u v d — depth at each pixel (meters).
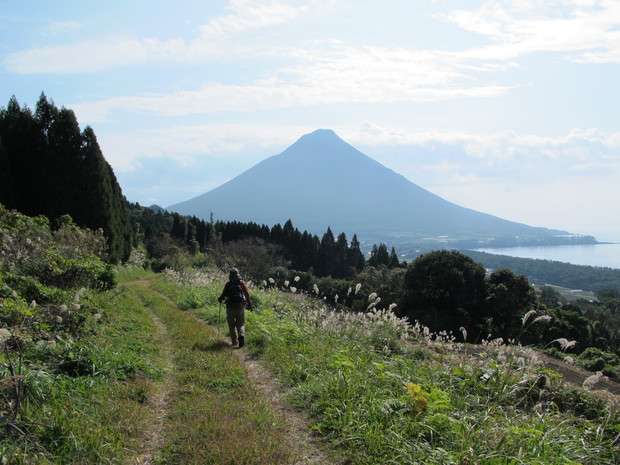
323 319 10.19
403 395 4.95
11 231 12.55
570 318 30.55
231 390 5.62
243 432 4.27
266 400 5.43
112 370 5.82
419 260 37.16
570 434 4.52
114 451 3.78
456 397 5.38
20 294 7.94
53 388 4.59
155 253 52.72
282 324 9.80
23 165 29.56
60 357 5.58
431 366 7.45
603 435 4.74
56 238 15.38
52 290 8.71
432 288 35.31
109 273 14.00
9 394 4.19
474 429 4.34
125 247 37.53
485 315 34.00
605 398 6.34
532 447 4.00
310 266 70.62
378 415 4.66
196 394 5.45
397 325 10.39
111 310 10.78
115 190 38.66
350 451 4.09
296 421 4.88
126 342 7.86
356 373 5.76
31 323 5.81
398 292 39.16
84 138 30.70
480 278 35.47
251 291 15.43
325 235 72.75
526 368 6.23
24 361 4.99
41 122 30.03
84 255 14.03
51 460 3.49
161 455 3.91
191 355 7.43
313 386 5.74
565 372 13.19
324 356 7.27
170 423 4.59
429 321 32.59
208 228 72.94
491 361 6.80
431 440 4.15
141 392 5.34
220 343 8.57
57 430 3.85
